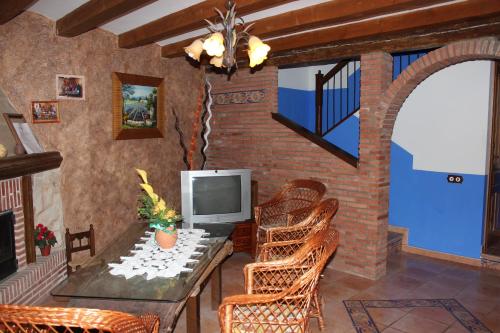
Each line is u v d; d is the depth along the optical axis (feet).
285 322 7.33
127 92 14.96
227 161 18.16
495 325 10.77
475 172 15.10
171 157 17.22
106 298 7.17
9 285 10.52
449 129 15.60
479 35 10.91
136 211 15.78
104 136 14.39
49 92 12.57
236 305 7.56
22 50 11.86
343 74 19.33
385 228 14.07
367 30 12.07
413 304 11.97
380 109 13.19
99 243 14.43
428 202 16.30
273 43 14.51
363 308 11.71
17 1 9.31
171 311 7.08
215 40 7.85
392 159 17.20
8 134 11.06
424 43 12.00
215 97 18.34
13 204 11.34
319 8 10.65
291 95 19.95
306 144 15.26
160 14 12.08
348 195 14.20
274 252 11.34
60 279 12.87
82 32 12.30
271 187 16.63
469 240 15.38
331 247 7.97
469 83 15.03
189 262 8.80
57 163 12.44
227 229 11.53
